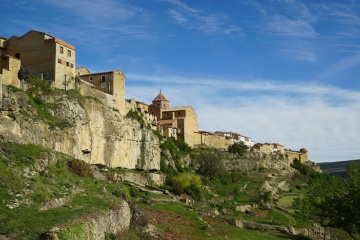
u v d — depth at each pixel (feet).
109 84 447.83
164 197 388.37
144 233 228.22
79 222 164.45
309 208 417.90
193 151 640.58
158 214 307.58
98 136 399.24
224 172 630.74
